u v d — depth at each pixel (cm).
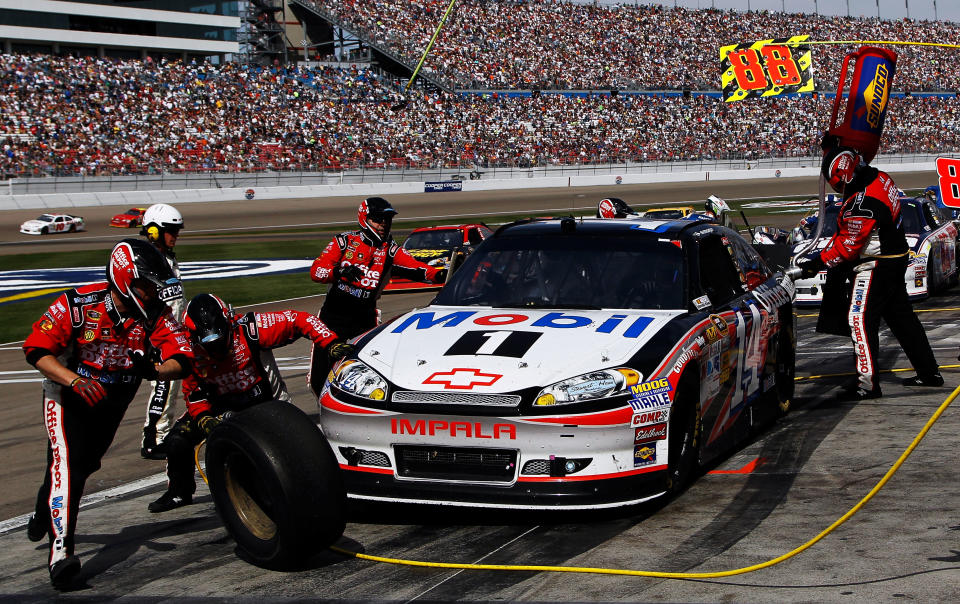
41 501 378
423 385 393
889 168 5444
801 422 567
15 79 3997
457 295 495
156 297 376
